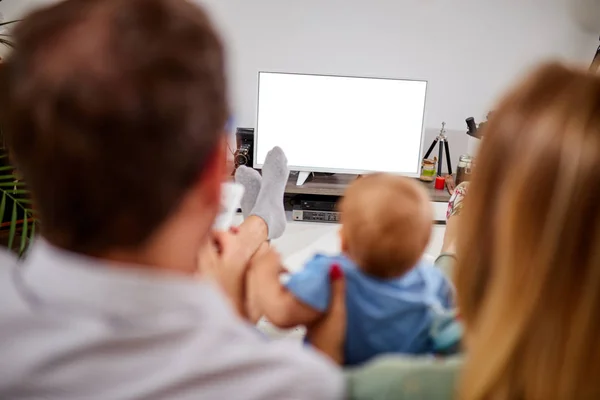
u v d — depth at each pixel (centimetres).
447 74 272
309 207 238
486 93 275
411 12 261
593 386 41
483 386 44
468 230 48
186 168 34
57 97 31
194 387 35
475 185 47
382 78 238
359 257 81
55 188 33
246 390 36
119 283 34
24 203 152
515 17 263
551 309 41
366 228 79
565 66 45
